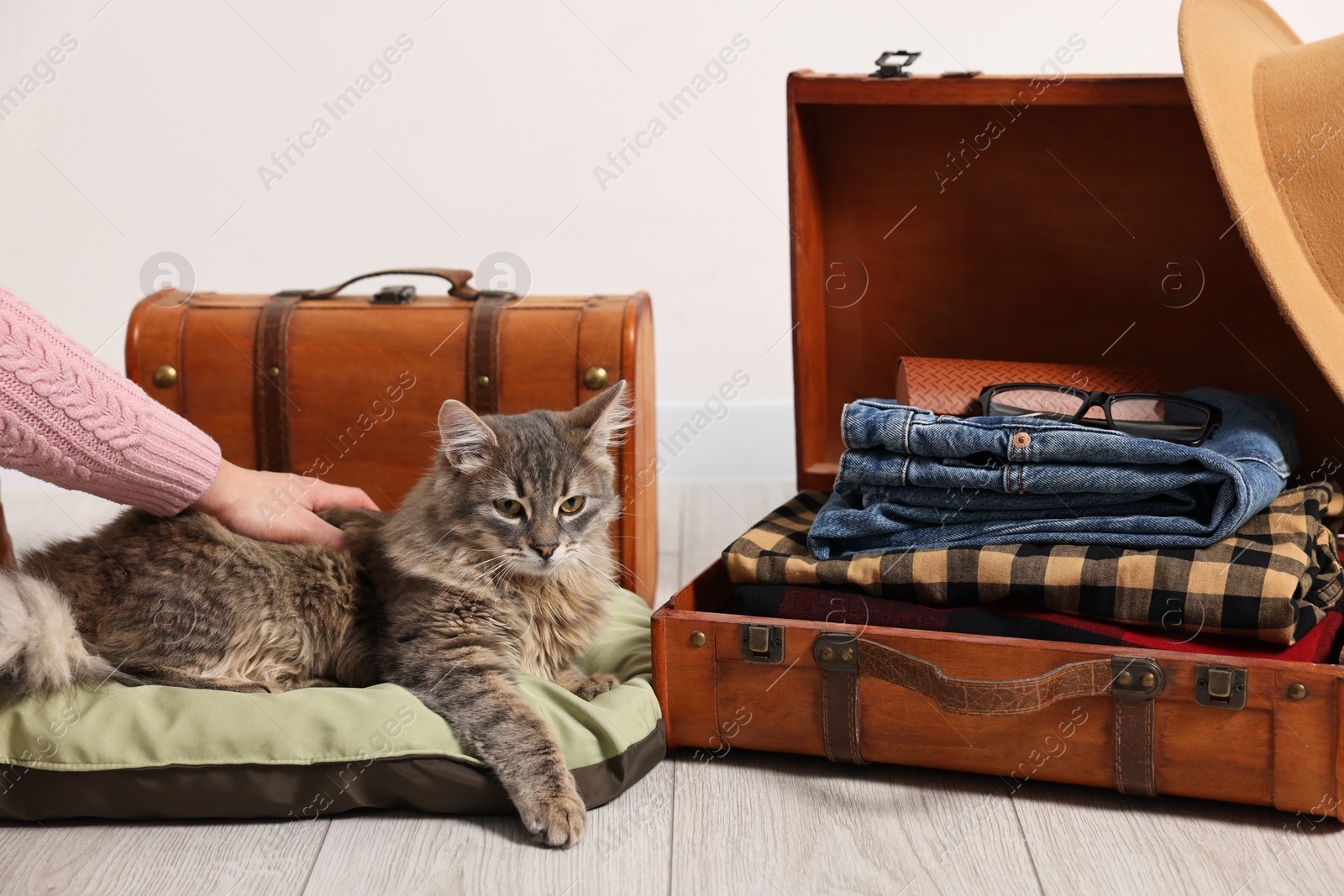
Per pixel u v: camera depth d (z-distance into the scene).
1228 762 1.50
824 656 1.64
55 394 1.50
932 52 3.09
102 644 1.68
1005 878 1.44
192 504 1.80
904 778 1.72
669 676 1.74
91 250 3.24
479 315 2.27
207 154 3.19
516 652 1.85
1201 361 2.33
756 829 1.57
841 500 1.98
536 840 1.54
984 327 2.45
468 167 3.24
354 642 1.87
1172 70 3.00
